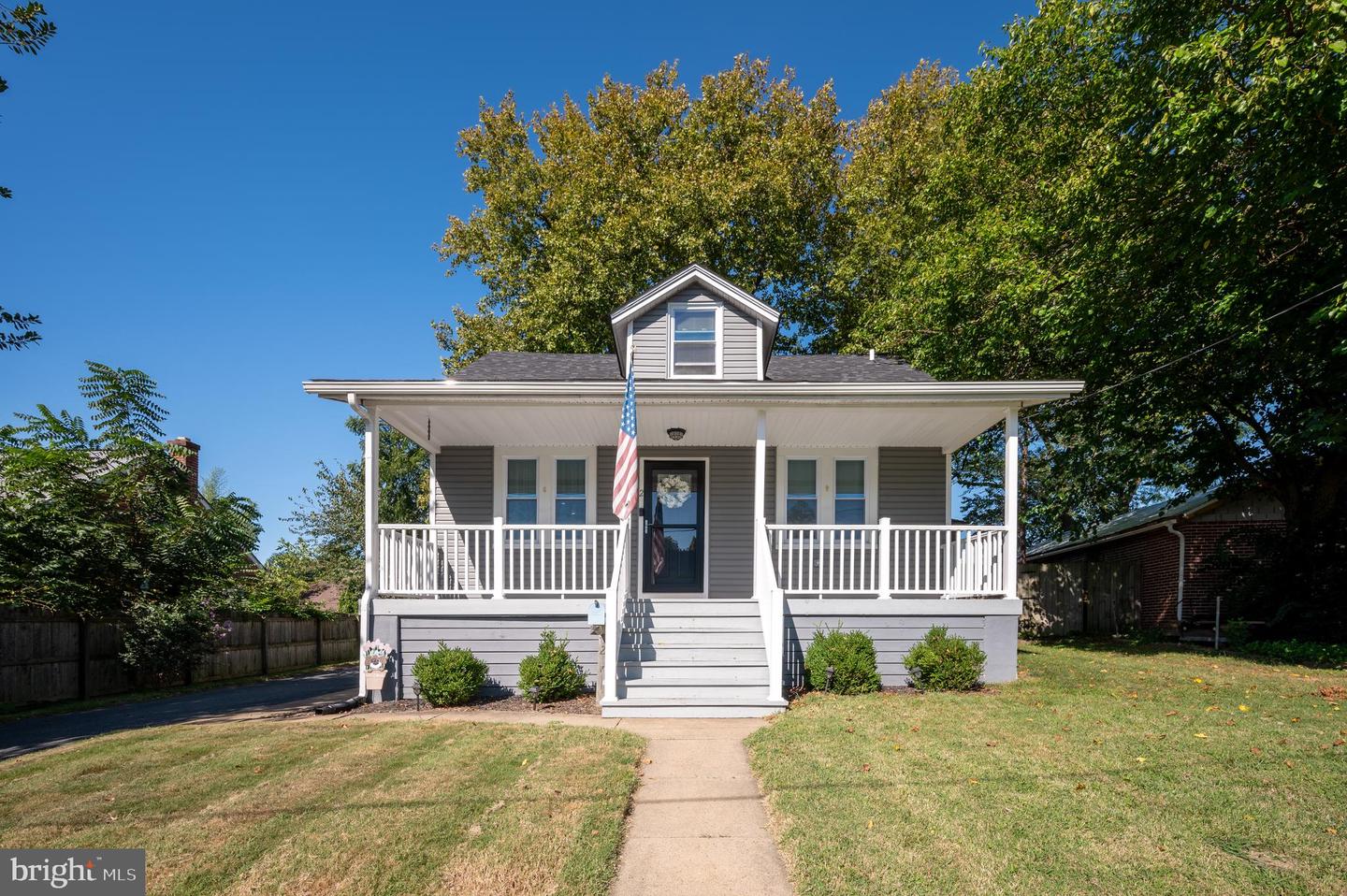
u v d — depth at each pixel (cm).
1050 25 1423
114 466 1309
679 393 992
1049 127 1520
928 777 562
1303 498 1419
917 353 1667
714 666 909
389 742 704
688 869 430
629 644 950
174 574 1288
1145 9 1196
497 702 945
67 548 1114
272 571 1956
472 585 1280
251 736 739
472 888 398
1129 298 1255
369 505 1005
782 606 891
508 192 2430
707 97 2352
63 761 644
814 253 2353
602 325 2133
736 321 1263
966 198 1758
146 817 499
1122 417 1445
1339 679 966
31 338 796
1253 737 657
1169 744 639
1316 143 958
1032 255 1455
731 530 1318
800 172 2242
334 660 1998
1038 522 2159
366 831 471
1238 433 1547
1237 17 1062
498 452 1299
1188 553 1664
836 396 1004
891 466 1332
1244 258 1103
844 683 920
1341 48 802
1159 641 1600
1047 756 611
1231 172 1070
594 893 394
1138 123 1213
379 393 976
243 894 391
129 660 1149
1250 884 394
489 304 2525
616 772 593
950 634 1002
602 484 1306
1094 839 449
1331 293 1084
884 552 1022
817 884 400
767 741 682
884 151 2441
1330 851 429
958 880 402
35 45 742
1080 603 1898
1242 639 1380
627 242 2036
